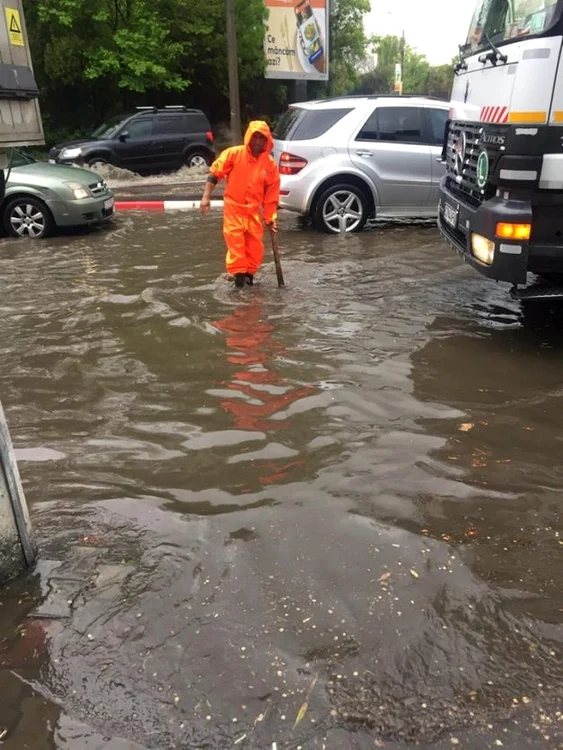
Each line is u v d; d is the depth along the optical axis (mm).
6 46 2621
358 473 3305
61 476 3373
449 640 2273
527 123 4176
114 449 3629
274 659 2201
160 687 2117
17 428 3908
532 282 5105
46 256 8516
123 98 25062
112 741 1947
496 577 2582
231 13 19875
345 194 9273
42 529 2936
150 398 4254
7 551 2596
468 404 4078
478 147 4926
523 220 4297
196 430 3814
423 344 5070
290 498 3109
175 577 2607
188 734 1959
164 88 25406
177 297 6398
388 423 3842
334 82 40562
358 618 2369
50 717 2031
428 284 6676
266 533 2850
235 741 1932
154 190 14719
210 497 3152
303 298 6273
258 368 4660
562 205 4297
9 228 9812
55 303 6332
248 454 3529
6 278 7387
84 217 9844
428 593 2488
